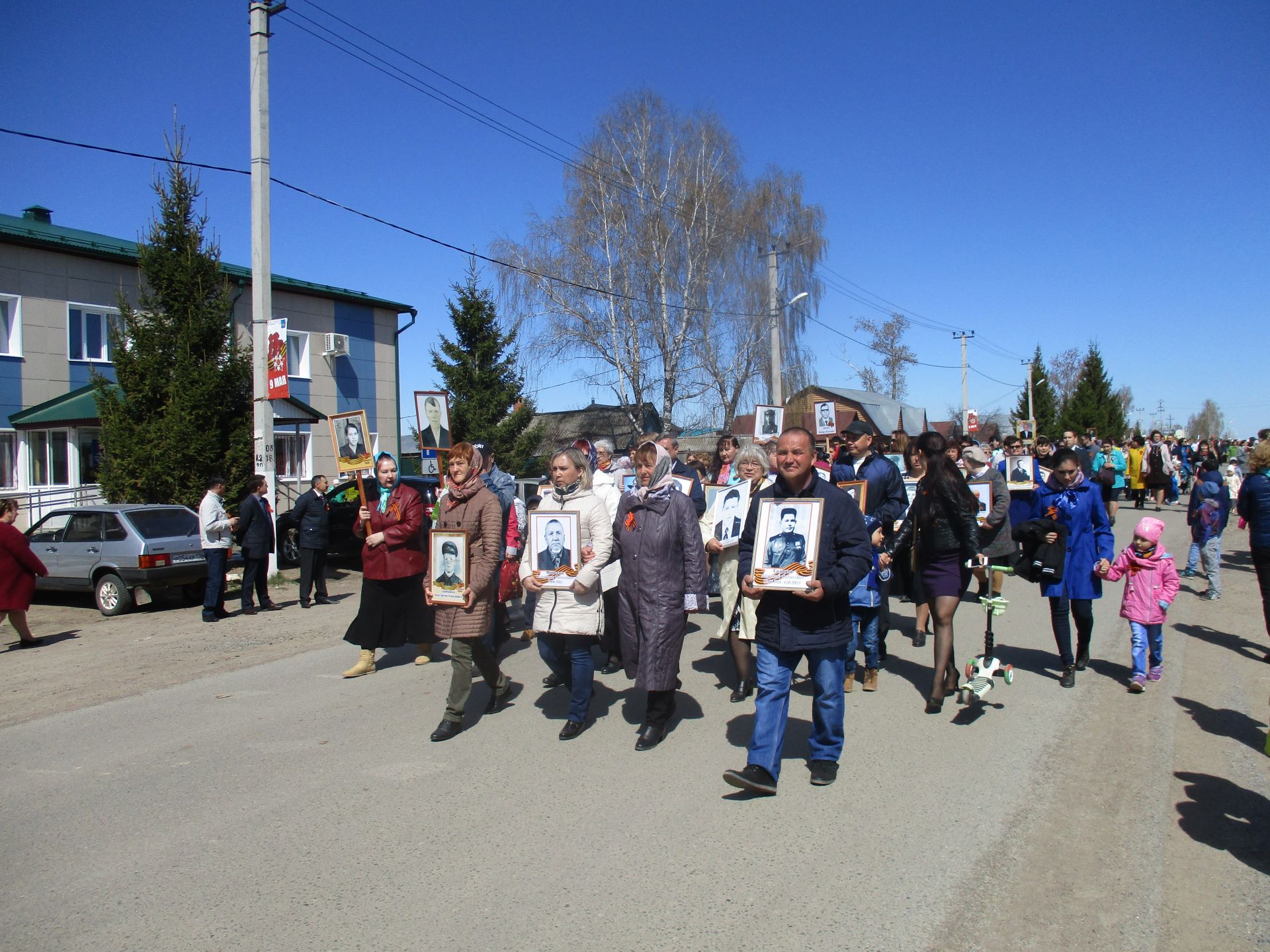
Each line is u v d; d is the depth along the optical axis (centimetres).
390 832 412
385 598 732
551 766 502
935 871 369
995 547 766
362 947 312
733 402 3198
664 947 311
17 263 1786
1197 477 1149
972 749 523
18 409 1786
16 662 822
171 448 1394
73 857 391
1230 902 345
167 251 1486
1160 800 447
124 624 1032
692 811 433
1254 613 984
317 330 2377
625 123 3031
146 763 518
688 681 704
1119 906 341
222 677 737
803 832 408
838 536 444
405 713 619
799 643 443
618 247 3030
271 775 492
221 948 314
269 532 1107
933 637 855
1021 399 6481
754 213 3198
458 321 2600
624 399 3056
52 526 1168
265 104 1255
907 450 863
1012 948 311
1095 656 770
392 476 732
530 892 352
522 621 901
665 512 533
